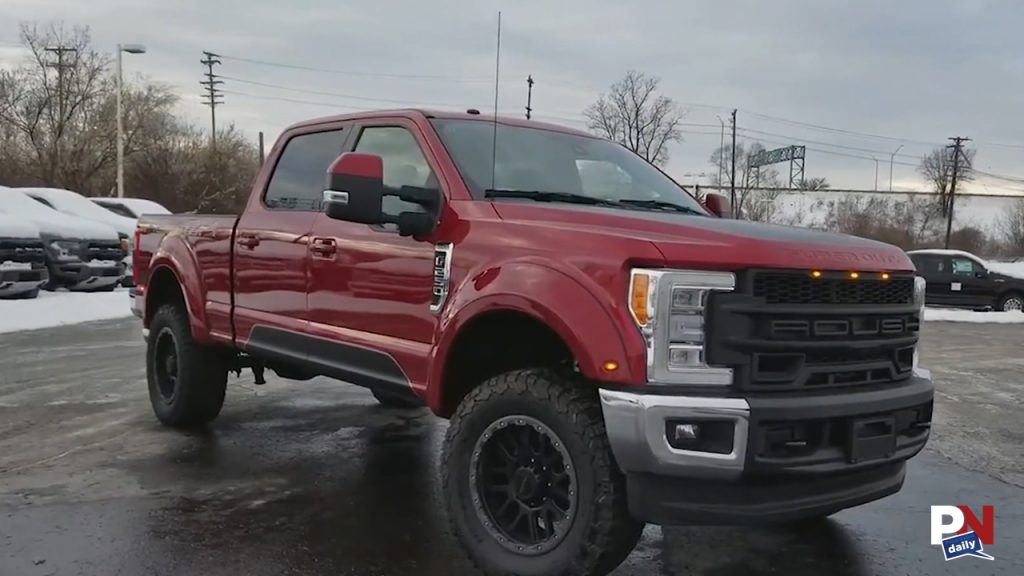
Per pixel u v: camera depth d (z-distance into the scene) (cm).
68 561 377
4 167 3847
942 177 6116
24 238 1350
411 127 449
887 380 356
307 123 531
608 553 323
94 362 905
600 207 403
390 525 430
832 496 333
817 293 331
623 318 315
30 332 1162
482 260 371
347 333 446
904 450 352
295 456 556
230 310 541
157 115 4222
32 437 590
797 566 391
